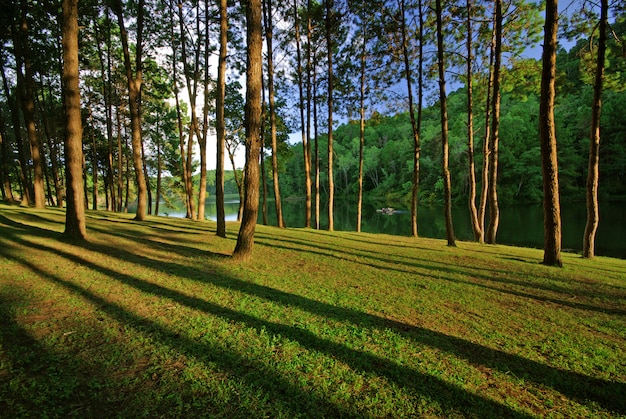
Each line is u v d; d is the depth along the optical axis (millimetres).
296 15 16609
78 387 2600
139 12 13562
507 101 45000
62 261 6156
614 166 36188
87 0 14141
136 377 2754
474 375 3098
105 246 7840
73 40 7508
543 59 8344
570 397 2871
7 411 2268
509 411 2605
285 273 6539
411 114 15820
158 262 6676
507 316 4727
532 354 3598
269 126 19109
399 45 15953
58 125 22266
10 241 7371
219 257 7480
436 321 4406
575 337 4074
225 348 3311
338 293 5375
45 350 3094
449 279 6734
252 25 6715
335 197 75000
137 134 13742
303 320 4137
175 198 34875
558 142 37594
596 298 5812
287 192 79938
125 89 22234
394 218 36656
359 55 17000
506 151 38531
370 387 2818
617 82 10414
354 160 68938
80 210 8203
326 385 2791
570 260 10219
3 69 16875
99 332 3508
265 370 2959
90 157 27562
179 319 3941
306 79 18422
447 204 12273
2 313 3820
